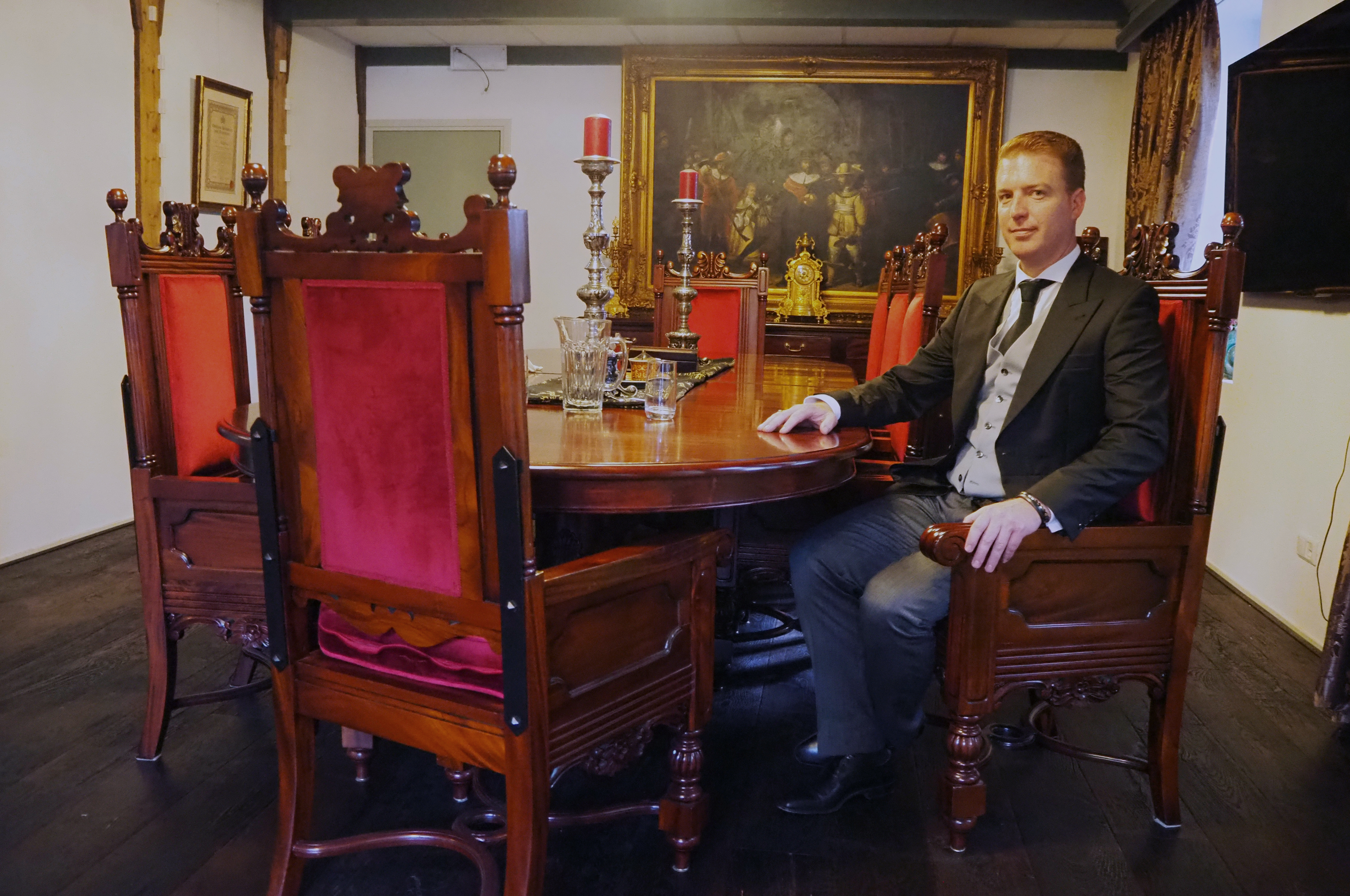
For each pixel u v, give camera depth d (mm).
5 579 3316
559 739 1312
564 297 6465
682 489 1497
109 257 1882
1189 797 1984
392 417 1247
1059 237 1870
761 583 2742
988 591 1660
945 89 5914
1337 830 1865
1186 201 4480
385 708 1373
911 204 6031
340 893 1597
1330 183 2816
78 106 3861
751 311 4223
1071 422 1788
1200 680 2648
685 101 6086
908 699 1774
